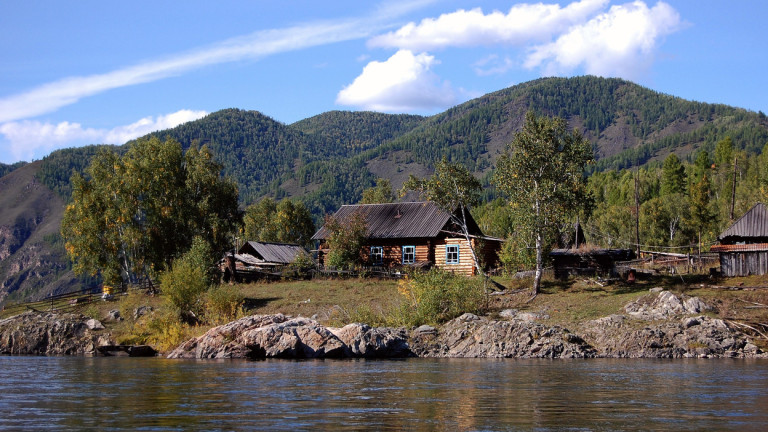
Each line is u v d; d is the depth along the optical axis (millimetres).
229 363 38312
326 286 62250
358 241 67938
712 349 39844
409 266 64438
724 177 158750
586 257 60062
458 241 66125
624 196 162625
